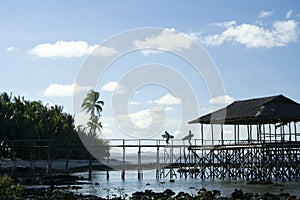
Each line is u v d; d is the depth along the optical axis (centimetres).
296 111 5284
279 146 5172
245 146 5447
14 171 6225
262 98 5681
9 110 7519
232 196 3731
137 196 3838
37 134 7850
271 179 5522
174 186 5138
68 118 9162
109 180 6050
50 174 6100
